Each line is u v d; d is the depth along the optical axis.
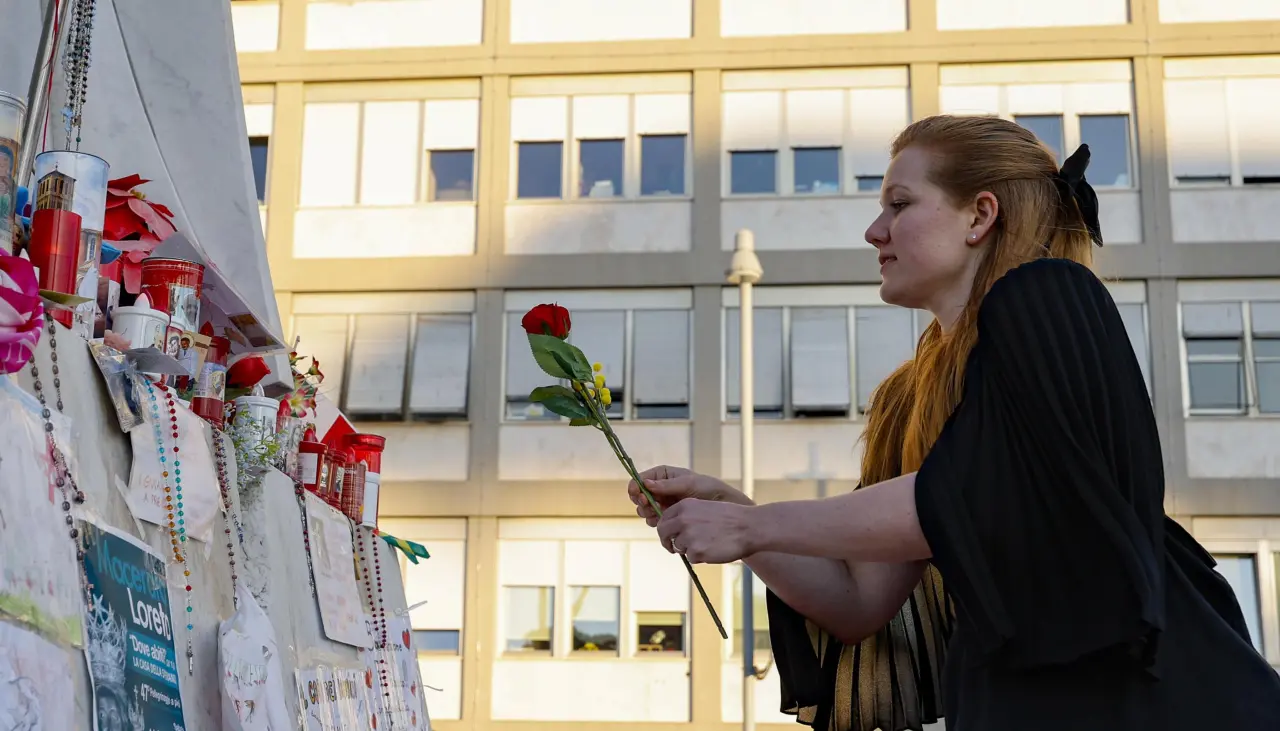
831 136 16.34
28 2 2.38
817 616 1.52
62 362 1.43
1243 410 15.35
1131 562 1.17
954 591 1.22
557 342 1.59
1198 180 15.93
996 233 1.43
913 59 16.31
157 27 2.79
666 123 16.52
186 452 1.71
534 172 16.53
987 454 1.24
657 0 16.75
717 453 15.61
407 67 16.67
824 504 1.29
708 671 15.08
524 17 16.81
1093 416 1.22
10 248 1.40
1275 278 15.61
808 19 16.55
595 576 15.52
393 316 16.31
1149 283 15.69
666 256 16.12
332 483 2.61
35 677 1.23
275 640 1.92
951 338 1.40
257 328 2.15
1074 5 16.33
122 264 1.87
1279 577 14.97
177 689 1.59
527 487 15.72
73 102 2.11
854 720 1.58
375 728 2.55
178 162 2.80
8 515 1.24
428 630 15.54
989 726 1.23
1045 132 16.19
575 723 15.13
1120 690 1.19
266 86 16.80
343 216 16.52
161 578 1.60
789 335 15.91
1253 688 1.19
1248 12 16.14
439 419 16.02
